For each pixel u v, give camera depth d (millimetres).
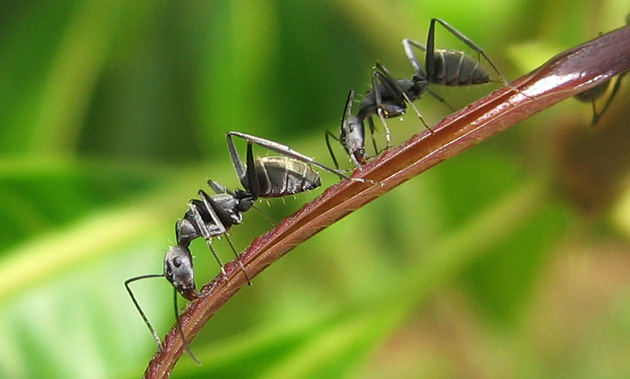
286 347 134
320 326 135
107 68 151
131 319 139
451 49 140
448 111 142
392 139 142
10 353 137
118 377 131
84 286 139
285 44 147
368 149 141
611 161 134
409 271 136
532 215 137
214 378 132
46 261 139
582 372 168
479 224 136
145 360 139
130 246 140
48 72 146
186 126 152
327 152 142
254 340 133
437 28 141
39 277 139
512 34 136
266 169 136
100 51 146
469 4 140
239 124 146
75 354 138
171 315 140
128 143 152
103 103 152
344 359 135
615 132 133
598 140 134
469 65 138
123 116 152
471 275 144
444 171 143
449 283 143
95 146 152
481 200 143
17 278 138
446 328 156
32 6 146
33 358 137
